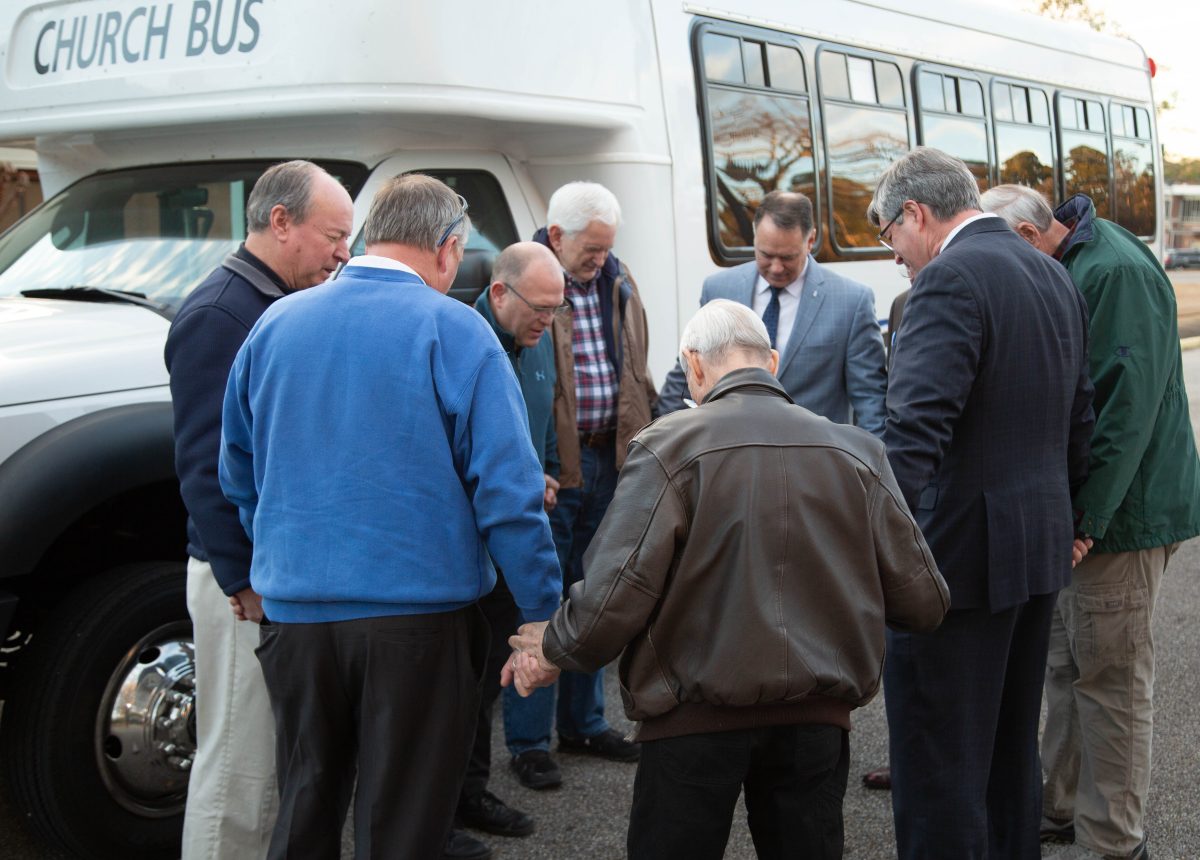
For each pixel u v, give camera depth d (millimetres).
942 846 2881
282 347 2527
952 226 2986
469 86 4102
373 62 3941
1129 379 3033
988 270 2773
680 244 5094
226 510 2809
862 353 4012
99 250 4438
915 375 2725
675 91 5102
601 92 4680
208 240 4250
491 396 2518
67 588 3682
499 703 4781
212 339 2820
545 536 2547
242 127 4305
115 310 3930
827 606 2307
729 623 2266
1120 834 3240
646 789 2434
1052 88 8547
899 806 2965
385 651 2477
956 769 2879
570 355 3887
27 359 3395
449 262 2707
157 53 4266
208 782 3006
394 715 2492
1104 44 9445
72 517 3270
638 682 2387
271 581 2521
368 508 2461
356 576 2451
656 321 4945
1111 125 9430
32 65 4648
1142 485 3146
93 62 4449
